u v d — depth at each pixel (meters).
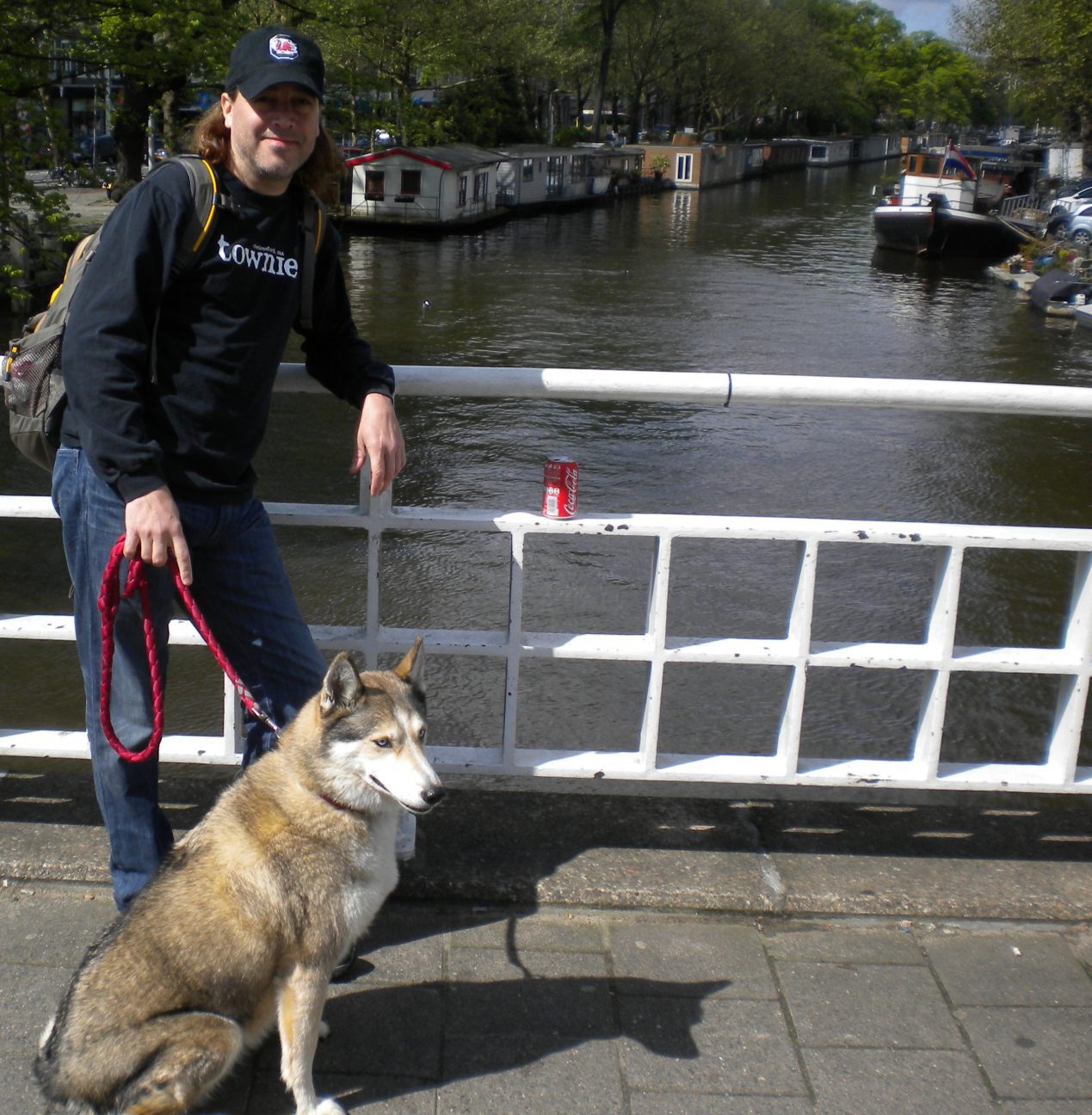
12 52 16.78
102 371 2.35
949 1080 2.60
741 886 3.18
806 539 3.13
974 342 24.52
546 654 3.20
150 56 18.17
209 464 2.58
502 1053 2.64
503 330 23.94
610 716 8.04
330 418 15.94
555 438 15.83
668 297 29.14
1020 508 13.78
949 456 15.73
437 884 3.13
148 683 2.68
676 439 16.11
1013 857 3.38
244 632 2.80
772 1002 2.82
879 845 3.40
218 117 2.50
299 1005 2.40
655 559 3.16
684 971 2.92
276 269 2.55
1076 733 3.29
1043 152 62.62
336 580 10.34
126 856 2.78
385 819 2.51
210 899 2.37
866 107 123.50
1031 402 3.15
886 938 3.07
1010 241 39.81
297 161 2.47
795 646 3.21
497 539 11.39
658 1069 2.61
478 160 46.09
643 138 83.62
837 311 28.12
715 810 3.53
